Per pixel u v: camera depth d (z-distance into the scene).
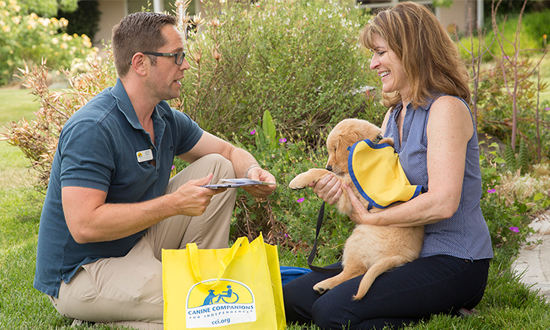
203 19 4.53
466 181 2.26
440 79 2.30
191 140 2.92
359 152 2.32
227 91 4.85
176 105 4.18
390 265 2.20
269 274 2.25
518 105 6.40
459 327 2.19
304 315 2.41
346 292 2.22
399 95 2.66
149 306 2.26
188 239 2.73
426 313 2.24
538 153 5.83
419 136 2.29
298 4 5.76
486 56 11.83
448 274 2.20
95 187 2.18
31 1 14.33
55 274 2.36
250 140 4.82
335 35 5.37
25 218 4.51
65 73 4.49
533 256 3.49
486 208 3.60
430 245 2.28
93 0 17.77
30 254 3.57
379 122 5.16
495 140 6.33
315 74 5.16
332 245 3.38
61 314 2.47
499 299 2.66
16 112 9.21
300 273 2.81
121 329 2.25
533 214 4.44
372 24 2.40
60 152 2.29
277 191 3.61
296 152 4.20
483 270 2.27
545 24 13.84
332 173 2.44
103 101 2.36
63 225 2.32
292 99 5.05
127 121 2.37
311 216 3.46
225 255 2.23
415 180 2.31
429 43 2.28
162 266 2.18
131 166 2.37
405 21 2.30
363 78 5.55
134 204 2.24
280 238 3.68
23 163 6.52
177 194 2.24
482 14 15.67
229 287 2.17
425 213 2.15
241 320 2.12
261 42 5.18
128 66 2.39
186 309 2.10
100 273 2.30
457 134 2.18
